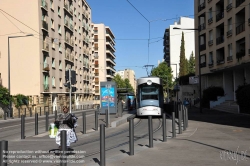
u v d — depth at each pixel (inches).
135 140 486.0
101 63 3754.9
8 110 1374.3
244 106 1064.8
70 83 591.8
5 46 1638.8
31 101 1563.7
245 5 1219.9
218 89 1550.2
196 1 1920.5
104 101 1090.1
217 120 826.2
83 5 2664.9
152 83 953.5
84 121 594.6
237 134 515.8
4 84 1627.7
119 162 309.0
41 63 1651.1
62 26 2025.1
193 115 1071.0
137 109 958.4
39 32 1630.2
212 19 1638.8
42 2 1681.8
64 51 2068.2
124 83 4343.0
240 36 1280.8
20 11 1628.9
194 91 2092.8
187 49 3398.1
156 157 329.7
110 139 510.6
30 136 569.0
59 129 353.1
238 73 1370.6
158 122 840.3
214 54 1624.0
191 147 388.8
